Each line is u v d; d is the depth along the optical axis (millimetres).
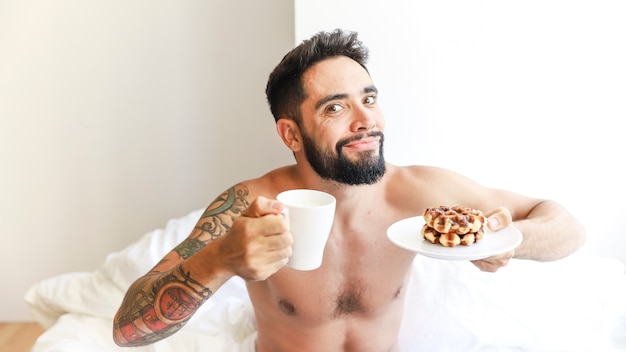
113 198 2131
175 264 917
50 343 1270
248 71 1979
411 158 1621
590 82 1522
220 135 2045
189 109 2025
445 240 787
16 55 1997
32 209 2150
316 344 1091
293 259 714
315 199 720
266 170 2066
